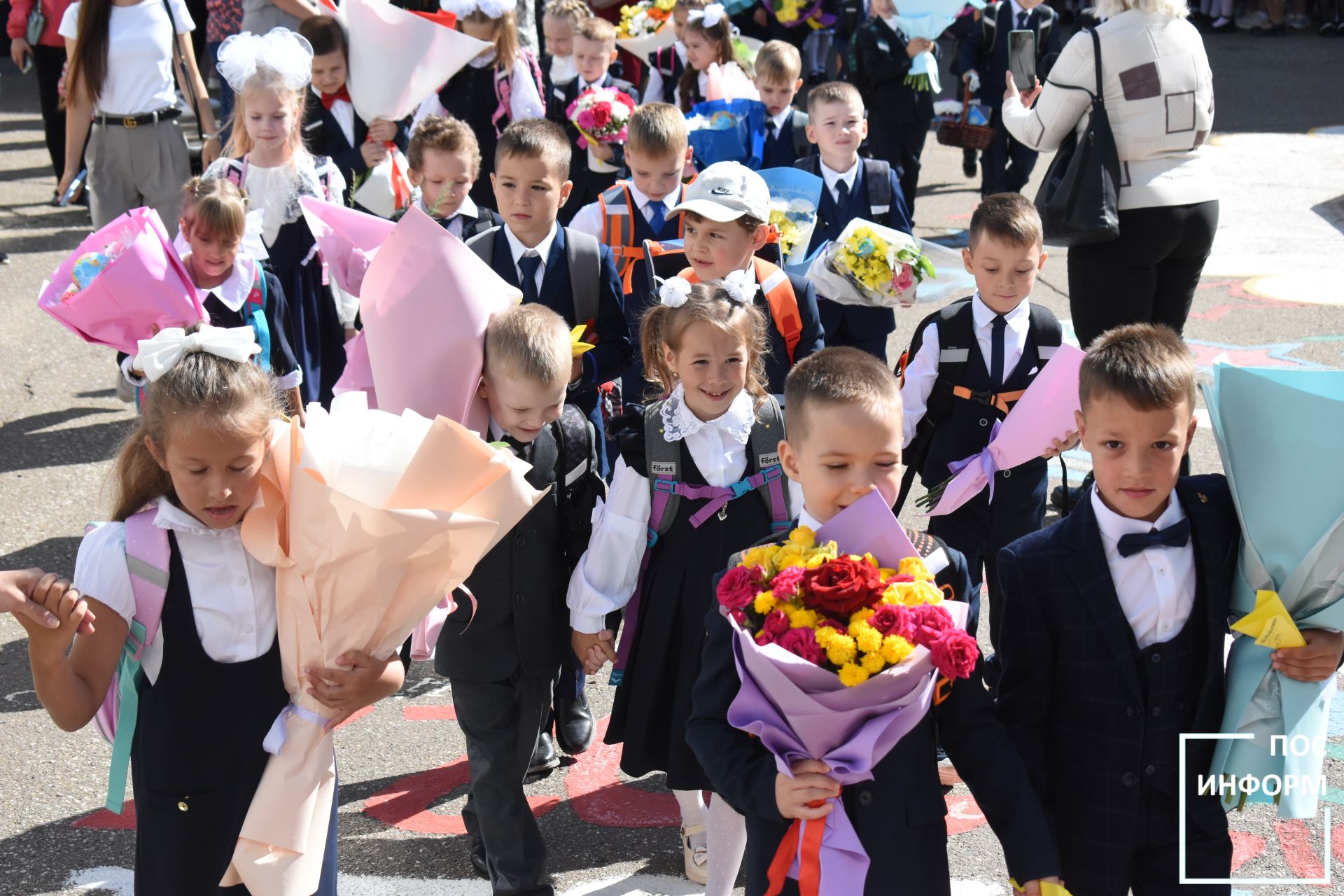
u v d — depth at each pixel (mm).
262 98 5234
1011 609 2592
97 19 7305
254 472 2434
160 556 2457
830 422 2461
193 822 2510
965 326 4039
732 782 2338
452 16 7496
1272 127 13844
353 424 2492
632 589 3201
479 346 3279
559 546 3287
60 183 7762
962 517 4062
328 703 2484
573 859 3574
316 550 2395
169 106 7582
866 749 2189
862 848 2281
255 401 2408
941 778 3906
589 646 3176
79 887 3430
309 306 5316
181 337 2463
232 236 4609
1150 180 5395
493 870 3256
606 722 4297
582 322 4379
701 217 4211
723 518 3160
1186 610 2543
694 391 3137
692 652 3168
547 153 4281
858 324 5195
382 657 2523
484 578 3176
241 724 2500
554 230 4398
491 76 7598
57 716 2387
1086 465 6117
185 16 7594
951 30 10227
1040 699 2592
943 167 12547
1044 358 4047
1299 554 2412
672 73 9531
